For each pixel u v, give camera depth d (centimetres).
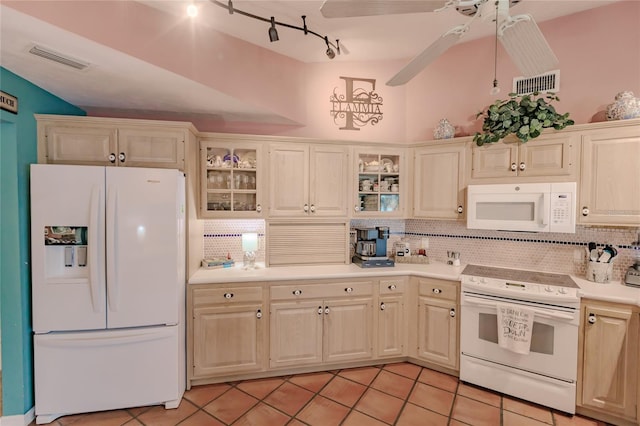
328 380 260
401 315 280
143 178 219
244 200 285
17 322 204
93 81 218
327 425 208
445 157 286
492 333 242
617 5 241
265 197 282
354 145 296
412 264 306
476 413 219
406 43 285
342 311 269
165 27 202
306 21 239
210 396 239
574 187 229
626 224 220
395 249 322
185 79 217
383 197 306
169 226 224
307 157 288
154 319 223
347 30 259
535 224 241
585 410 217
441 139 289
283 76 294
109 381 217
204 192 273
